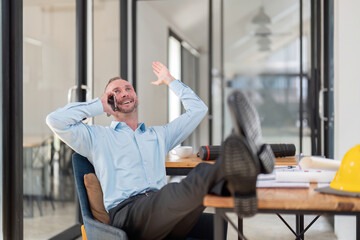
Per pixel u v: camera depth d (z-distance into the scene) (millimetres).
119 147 2047
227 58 4805
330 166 1473
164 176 2137
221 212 1214
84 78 3715
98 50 3992
